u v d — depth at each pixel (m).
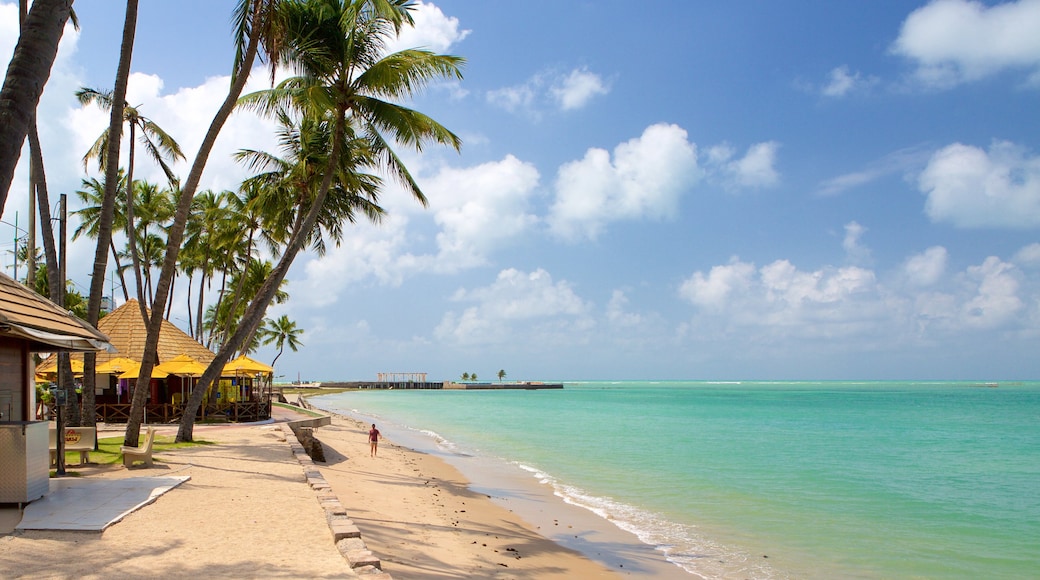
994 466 24.02
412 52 18.09
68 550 6.84
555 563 10.59
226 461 14.41
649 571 10.51
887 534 13.34
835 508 15.98
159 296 15.71
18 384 10.65
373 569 6.42
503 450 28.31
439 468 21.84
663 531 13.34
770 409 67.94
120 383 27.03
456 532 12.00
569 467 22.91
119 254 41.59
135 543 7.21
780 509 15.79
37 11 5.99
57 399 11.66
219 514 8.88
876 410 65.12
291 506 9.57
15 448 8.69
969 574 10.66
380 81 18.25
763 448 29.41
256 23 15.89
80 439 12.88
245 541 7.47
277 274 19.58
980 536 13.23
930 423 46.41
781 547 12.23
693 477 20.70
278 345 81.62
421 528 11.92
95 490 10.09
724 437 34.66
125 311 28.66
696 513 15.19
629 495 17.47
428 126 18.94
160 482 10.95
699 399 99.75
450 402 86.56
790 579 10.27
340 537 7.45
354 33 18.39
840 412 61.31
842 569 10.87
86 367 16.22
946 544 12.58
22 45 5.87
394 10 17.47
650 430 39.56
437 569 9.23
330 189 24.38
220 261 43.34
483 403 83.81
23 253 37.97
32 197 21.20
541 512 14.96
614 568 10.57
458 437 34.72
